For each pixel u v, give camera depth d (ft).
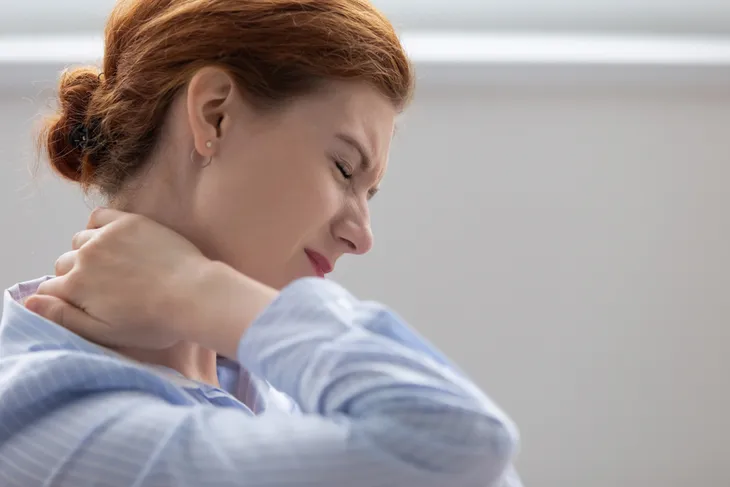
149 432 3.63
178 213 4.31
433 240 10.20
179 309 3.85
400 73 4.46
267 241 4.27
